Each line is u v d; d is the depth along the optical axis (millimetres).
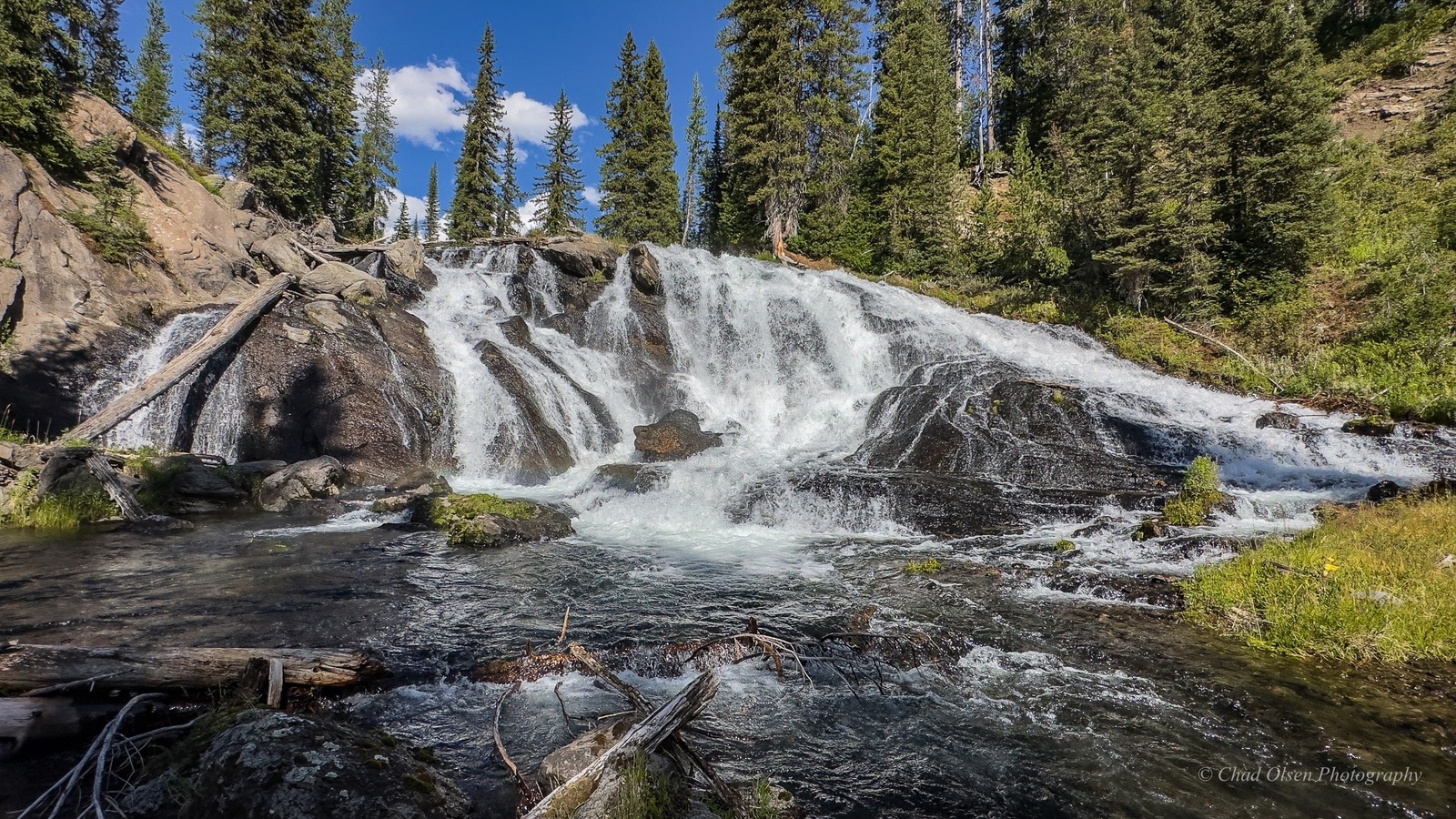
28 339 13312
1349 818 3748
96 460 11531
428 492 13047
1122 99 24234
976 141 50906
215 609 6918
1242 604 7035
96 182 17312
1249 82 22156
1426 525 8641
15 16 16344
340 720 4699
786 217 36438
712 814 3467
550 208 54000
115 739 3887
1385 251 20641
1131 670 5852
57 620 6383
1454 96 27016
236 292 18422
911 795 4023
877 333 22578
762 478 13305
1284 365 19109
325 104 32344
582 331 22703
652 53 46000
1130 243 22516
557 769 3811
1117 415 16016
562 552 10156
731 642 6070
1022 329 23453
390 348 17547
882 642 6129
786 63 33531
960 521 11656
